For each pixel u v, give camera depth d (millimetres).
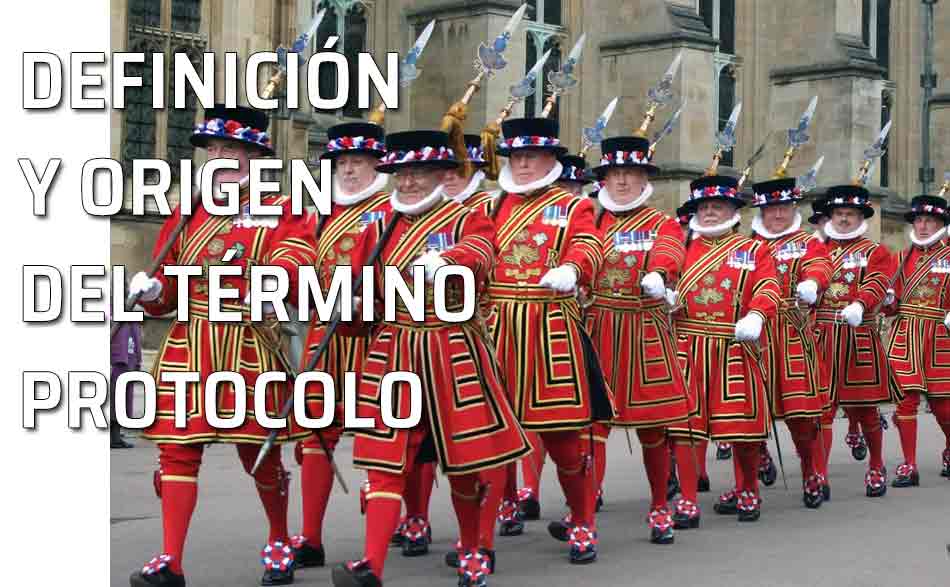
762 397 14875
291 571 11125
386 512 10008
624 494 17141
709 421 14844
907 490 18156
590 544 12297
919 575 11852
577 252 11555
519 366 11734
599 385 11977
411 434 10203
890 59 50500
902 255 19469
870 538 13891
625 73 40250
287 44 29031
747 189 44938
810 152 45344
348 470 18531
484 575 10789
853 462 21484
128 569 11602
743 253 14867
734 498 15688
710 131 39875
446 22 36156
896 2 50531
